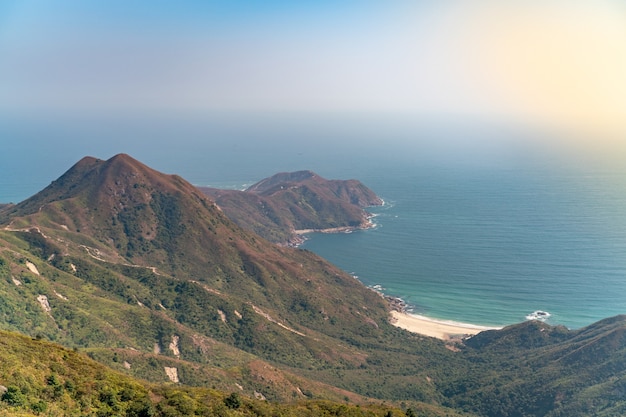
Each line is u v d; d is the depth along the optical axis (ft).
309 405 291.99
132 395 209.87
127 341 487.61
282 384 439.22
